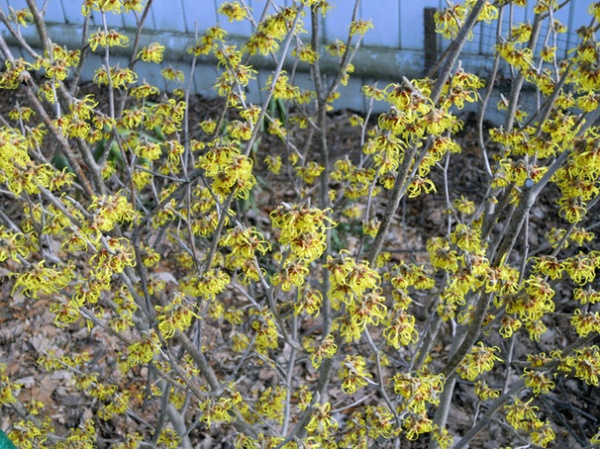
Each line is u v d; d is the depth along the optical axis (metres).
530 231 5.40
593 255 2.67
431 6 6.09
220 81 2.77
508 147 3.21
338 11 6.37
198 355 2.89
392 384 4.44
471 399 4.51
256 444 2.81
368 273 2.02
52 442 4.00
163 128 3.12
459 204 3.79
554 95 2.80
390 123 2.08
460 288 2.56
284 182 5.91
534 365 3.06
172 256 5.30
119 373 4.53
